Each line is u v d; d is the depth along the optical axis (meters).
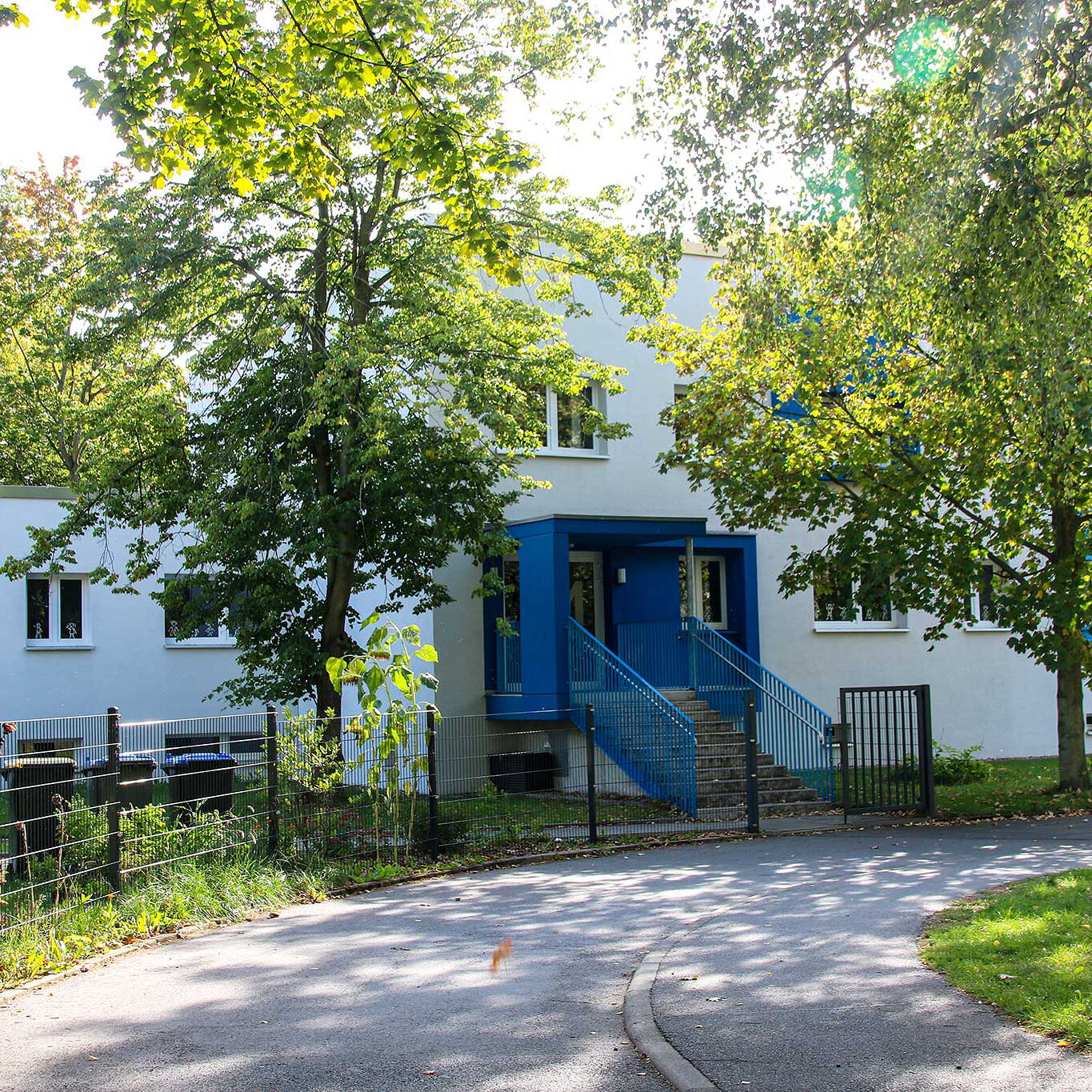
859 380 17.64
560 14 14.65
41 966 7.92
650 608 22.81
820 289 15.32
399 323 17.11
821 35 12.62
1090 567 17.08
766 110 13.18
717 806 17.64
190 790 11.67
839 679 24.34
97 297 17.22
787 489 18.78
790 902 10.08
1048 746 26.52
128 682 23.64
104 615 23.59
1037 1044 5.61
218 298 18.38
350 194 17.28
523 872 12.83
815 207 13.38
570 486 22.25
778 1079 5.31
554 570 19.70
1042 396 12.10
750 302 15.44
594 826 14.76
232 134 11.56
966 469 17.50
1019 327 11.38
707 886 11.30
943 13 12.05
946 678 25.42
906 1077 5.25
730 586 23.58
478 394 16.39
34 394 34.00
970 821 16.17
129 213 17.36
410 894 11.44
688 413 19.53
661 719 17.47
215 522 16.62
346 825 12.73
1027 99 11.72
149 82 10.87
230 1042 6.19
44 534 18.17
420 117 11.77
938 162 12.00
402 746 12.67
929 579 17.67
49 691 23.08
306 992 7.28
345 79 11.10
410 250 17.78
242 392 17.92
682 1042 5.92
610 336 22.92
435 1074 5.61
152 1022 6.61
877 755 17.06
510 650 21.33
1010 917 8.60
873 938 8.30
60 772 10.98
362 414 16.25
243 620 18.14
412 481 17.19
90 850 9.86
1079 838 13.96
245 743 11.95
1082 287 11.25
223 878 10.73
